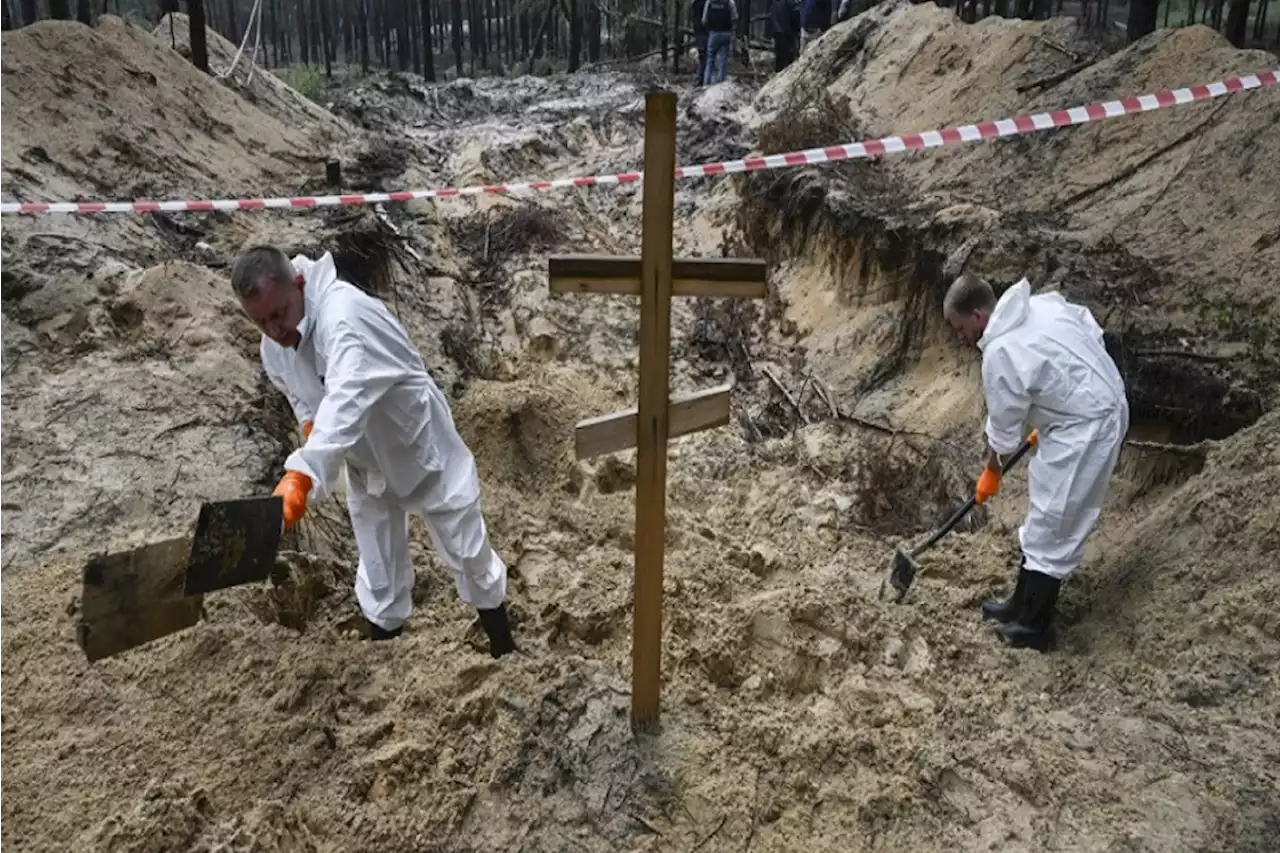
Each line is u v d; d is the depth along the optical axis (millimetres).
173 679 3471
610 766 3350
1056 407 3883
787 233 8609
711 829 3156
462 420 5918
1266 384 5051
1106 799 3230
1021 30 9977
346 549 4598
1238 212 6199
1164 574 4184
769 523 5379
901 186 8406
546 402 6027
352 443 2924
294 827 3035
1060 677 3922
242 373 5492
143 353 5555
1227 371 5188
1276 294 5539
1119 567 4387
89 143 8273
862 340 7117
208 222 7625
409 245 8648
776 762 3412
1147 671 3824
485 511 5219
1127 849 3033
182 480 4539
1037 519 3996
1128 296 5875
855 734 3496
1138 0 9250
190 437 4848
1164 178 6773
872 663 4020
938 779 3342
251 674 3521
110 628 2689
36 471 4508
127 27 10258
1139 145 7215
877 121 10453
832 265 7840
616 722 3525
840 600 4289
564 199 10617
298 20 28453
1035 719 3631
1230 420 5059
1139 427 5359
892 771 3385
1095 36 9828
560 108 16250
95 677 3436
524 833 3111
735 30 20031
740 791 3268
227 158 9711
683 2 22797
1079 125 7727
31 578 3883
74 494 4387
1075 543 3961
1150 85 7926
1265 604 3797
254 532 2604
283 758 3234
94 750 3188
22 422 4844
